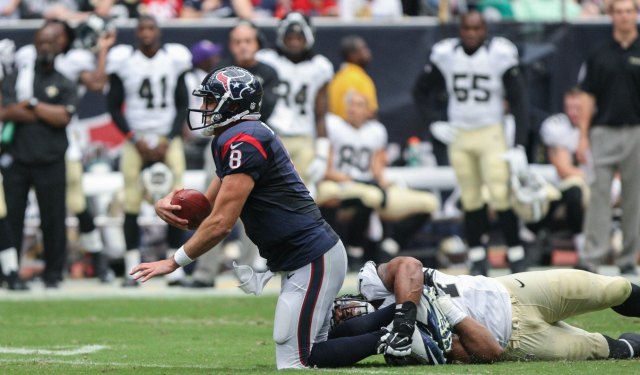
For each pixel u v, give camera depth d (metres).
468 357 21.47
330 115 44.00
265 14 50.75
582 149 40.94
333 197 42.78
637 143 39.97
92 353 25.23
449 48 41.22
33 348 26.23
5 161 39.38
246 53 38.81
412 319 20.80
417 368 20.81
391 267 21.39
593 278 21.98
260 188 20.72
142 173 40.28
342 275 21.11
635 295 22.16
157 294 37.94
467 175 41.34
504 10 50.47
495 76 40.81
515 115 40.75
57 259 40.03
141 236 43.50
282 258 20.88
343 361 21.05
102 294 38.00
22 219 39.66
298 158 41.09
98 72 41.94
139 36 40.31
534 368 20.73
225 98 20.89
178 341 27.34
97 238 42.00
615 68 39.88
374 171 44.28
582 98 40.81
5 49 41.03
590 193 40.66
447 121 45.56
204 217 21.42
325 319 21.47
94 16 41.88
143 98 40.25
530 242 44.41
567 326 22.31
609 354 22.17
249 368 21.89
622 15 39.69
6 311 33.94
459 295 21.67
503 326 21.67
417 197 44.00
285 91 40.75
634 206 40.34
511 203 40.97
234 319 31.92
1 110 40.00
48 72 39.44
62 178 39.62
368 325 21.47
